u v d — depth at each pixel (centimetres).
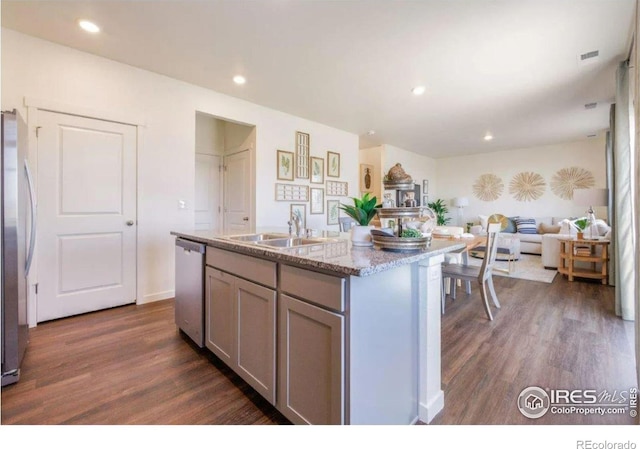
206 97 358
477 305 320
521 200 736
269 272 149
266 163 423
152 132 317
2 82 238
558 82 337
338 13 220
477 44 259
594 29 237
